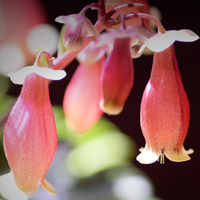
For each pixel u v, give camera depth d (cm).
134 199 28
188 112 16
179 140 16
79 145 30
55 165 29
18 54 32
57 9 41
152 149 16
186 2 42
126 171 31
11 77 16
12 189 17
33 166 16
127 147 31
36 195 27
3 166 23
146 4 20
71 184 28
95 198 27
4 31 31
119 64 15
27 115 16
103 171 31
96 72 23
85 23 16
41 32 33
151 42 16
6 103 27
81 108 24
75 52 18
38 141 16
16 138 16
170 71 16
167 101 16
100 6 17
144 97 16
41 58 17
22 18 32
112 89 15
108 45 22
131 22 19
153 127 16
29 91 16
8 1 31
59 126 30
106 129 31
